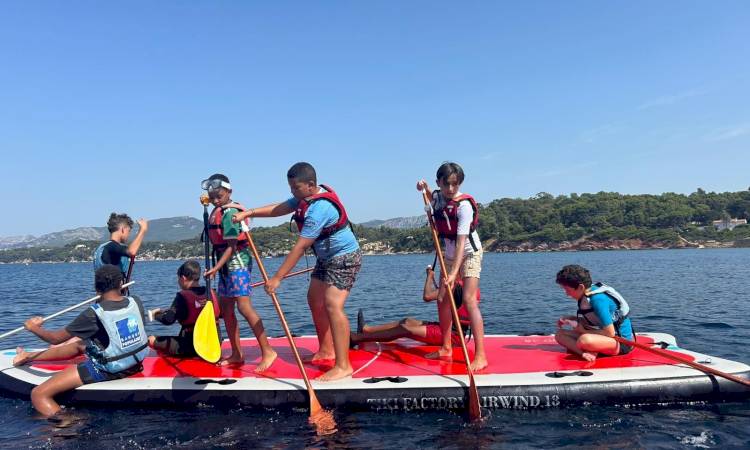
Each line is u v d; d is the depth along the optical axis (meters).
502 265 52.38
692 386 4.55
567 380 4.58
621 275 28.58
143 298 19.11
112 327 4.85
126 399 4.71
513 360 5.26
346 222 4.82
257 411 4.58
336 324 4.77
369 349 5.89
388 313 13.18
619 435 3.93
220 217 5.05
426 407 4.50
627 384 4.54
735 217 147.62
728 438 3.86
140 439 4.02
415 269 48.19
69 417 4.52
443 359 5.38
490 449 3.73
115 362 4.86
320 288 5.15
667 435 3.93
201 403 4.66
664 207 150.12
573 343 5.43
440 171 4.99
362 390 4.55
